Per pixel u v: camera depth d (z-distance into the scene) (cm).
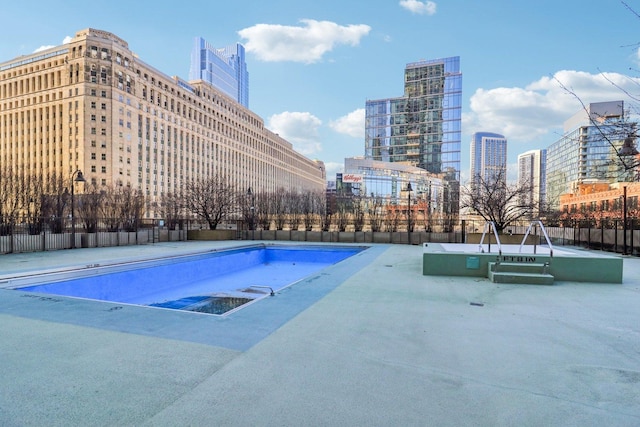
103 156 7481
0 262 1153
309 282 813
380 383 302
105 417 246
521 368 338
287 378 309
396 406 264
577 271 833
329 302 609
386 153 9588
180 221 2497
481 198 2208
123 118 7850
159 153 8806
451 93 9006
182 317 506
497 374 324
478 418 249
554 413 257
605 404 271
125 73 7938
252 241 2345
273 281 1351
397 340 415
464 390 291
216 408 259
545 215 2453
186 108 9788
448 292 705
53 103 7712
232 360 349
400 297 655
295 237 2417
